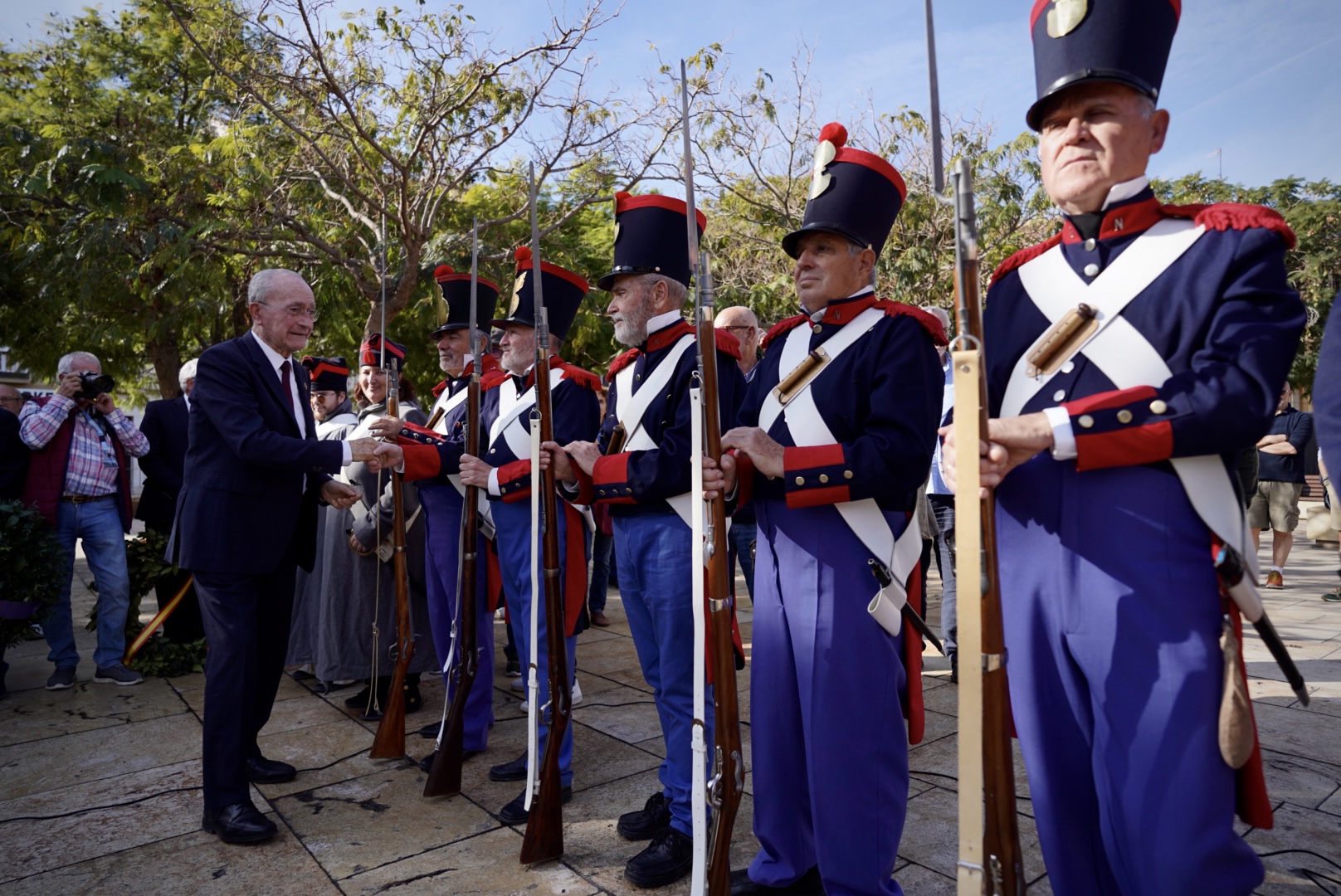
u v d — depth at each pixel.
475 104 9.65
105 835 2.91
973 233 1.38
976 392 1.37
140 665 5.01
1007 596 1.70
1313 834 2.69
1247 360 1.42
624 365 2.90
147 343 13.52
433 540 3.86
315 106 9.34
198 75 13.30
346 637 4.34
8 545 4.43
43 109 12.39
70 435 4.82
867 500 2.09
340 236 10.55
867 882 2.06
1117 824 1.55
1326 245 18.75
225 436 2.94
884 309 2.17
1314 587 7.52
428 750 3.68
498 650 5.68
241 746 2.91
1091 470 1.57
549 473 2.70
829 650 2.08
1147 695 1.48
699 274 2.03
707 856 2.07
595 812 3.02
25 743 3.83
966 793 1.35
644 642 2.79
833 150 2.18
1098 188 1.61
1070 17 1.59
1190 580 1.50
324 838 2.85
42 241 10.43
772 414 2.24
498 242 11.78
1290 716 3.80
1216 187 20.38
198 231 9.59
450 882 2.55
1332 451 1.45
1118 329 1.56
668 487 2.55
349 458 3.11
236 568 2.93
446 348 4.16
